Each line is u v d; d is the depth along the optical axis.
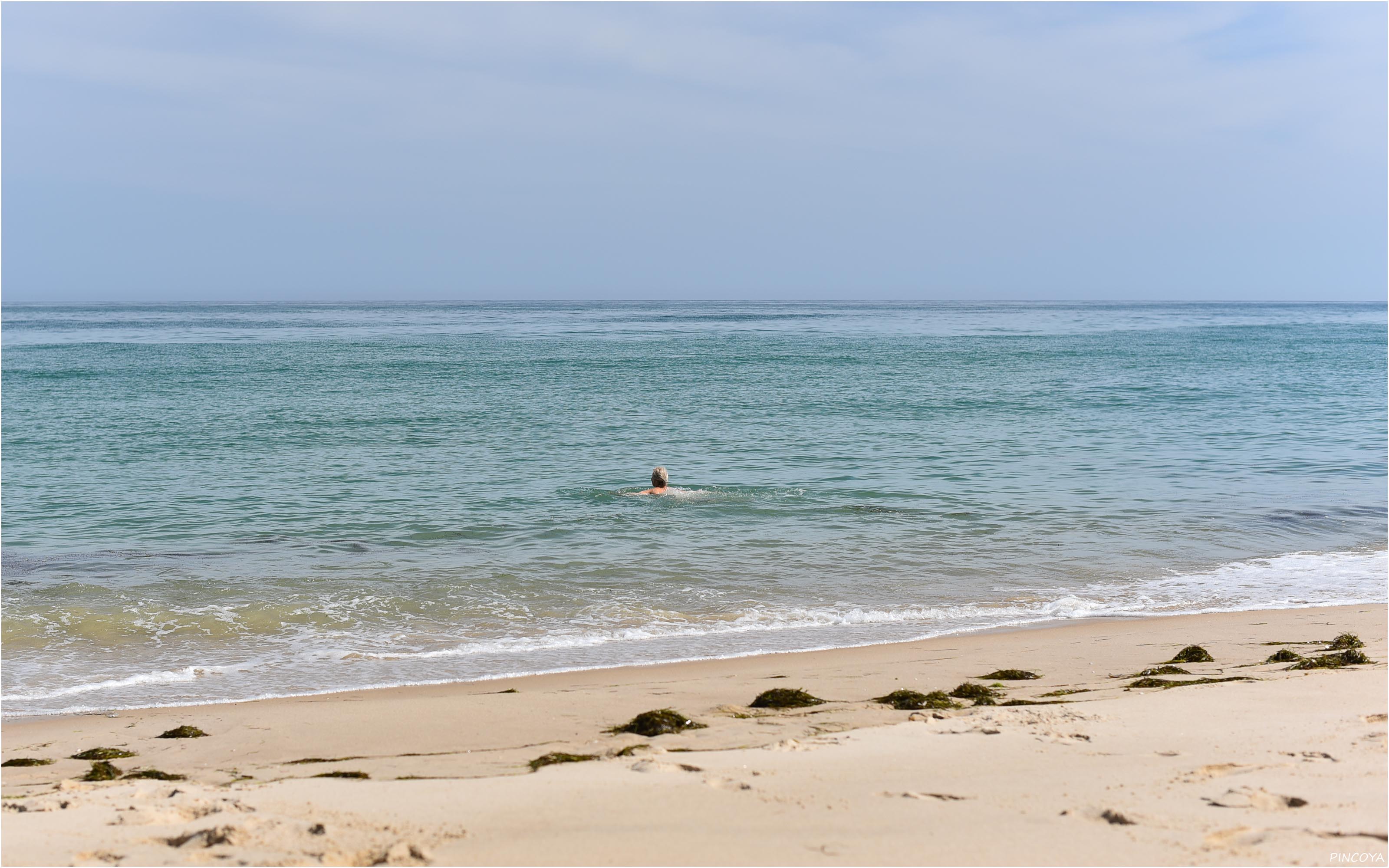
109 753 7.40
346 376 52.69
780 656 10.76
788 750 6.56
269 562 15.60
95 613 12.66
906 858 4.60
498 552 16.20
